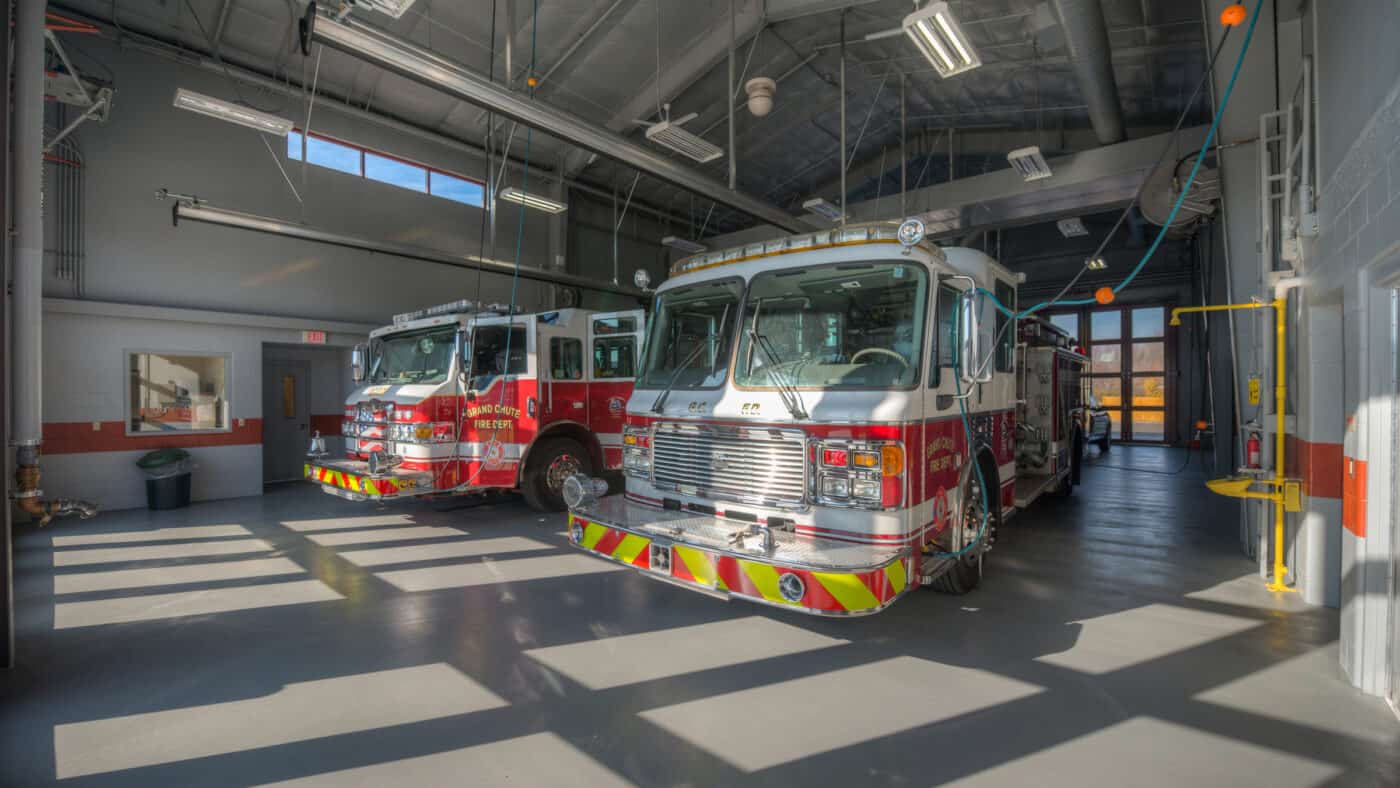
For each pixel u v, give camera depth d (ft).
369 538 23.38
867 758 9.36
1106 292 14.84
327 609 15.92
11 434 12.80
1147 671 12.25
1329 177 13.56
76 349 28.35
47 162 27.25
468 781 8.84
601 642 13.78
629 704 11.03
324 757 9.46
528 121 21.09
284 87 32.60
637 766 9.20
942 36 20.76
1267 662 12.64
